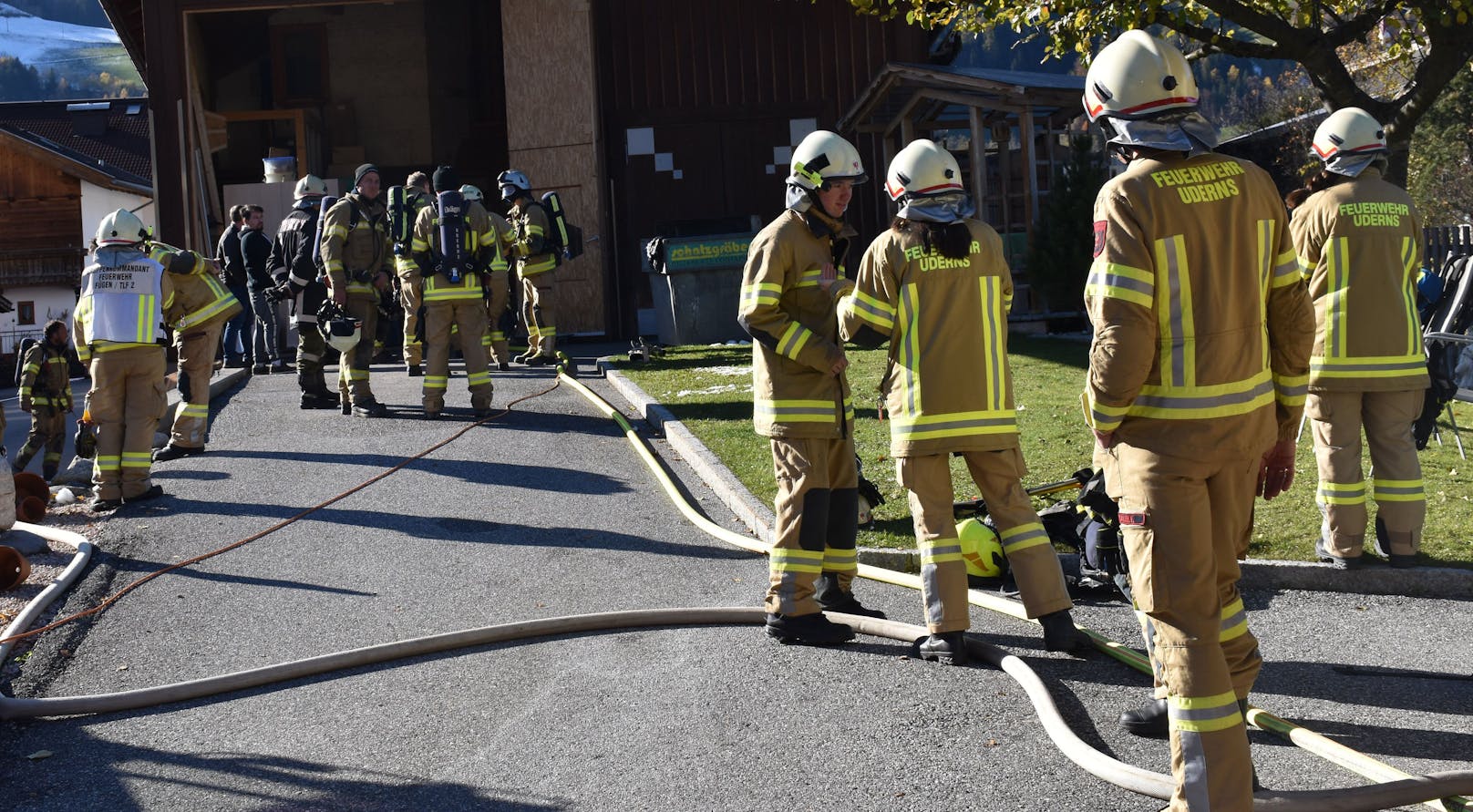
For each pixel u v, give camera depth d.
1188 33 13.29
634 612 5.87
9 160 41.56
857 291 5.24
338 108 26.12
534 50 20.88
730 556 7.07
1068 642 5.16
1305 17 13.48
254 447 10.23
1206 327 3.58
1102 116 3.79
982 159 17.09
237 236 15.55
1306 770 4.08
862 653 5.39
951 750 4.34
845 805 3.96
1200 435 3.56
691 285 17.17
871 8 14.89
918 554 6.61
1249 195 3.67
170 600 6.53
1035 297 17.52
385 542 7.52
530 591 6.53
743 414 10.82
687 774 4.23
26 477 8.62
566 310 20.91
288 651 5.72
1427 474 8.36
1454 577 6.05
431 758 4.46
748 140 21.55
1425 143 32.53
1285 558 6.45
